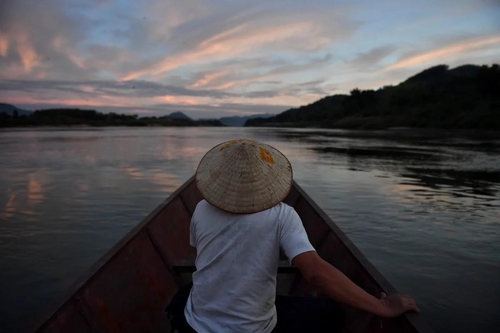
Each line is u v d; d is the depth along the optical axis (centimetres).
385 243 562
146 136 4269
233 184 160
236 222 156
